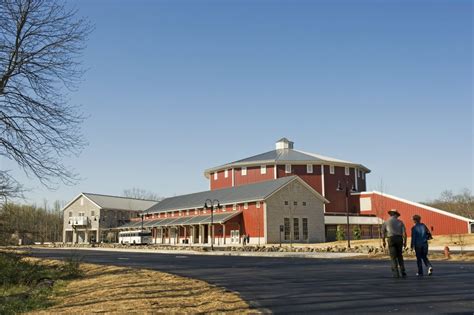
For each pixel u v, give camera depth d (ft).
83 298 36.86
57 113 57.88
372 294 33.60
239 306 29.89
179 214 208.44
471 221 169.07
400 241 43.96
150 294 36.14
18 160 56.75
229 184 222.69
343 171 217.77
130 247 181.06
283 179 172.76
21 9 56.24
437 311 26.63
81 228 284.00
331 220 189.16
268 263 72.33
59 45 58.44
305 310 28.12
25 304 37.04
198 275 52.21
